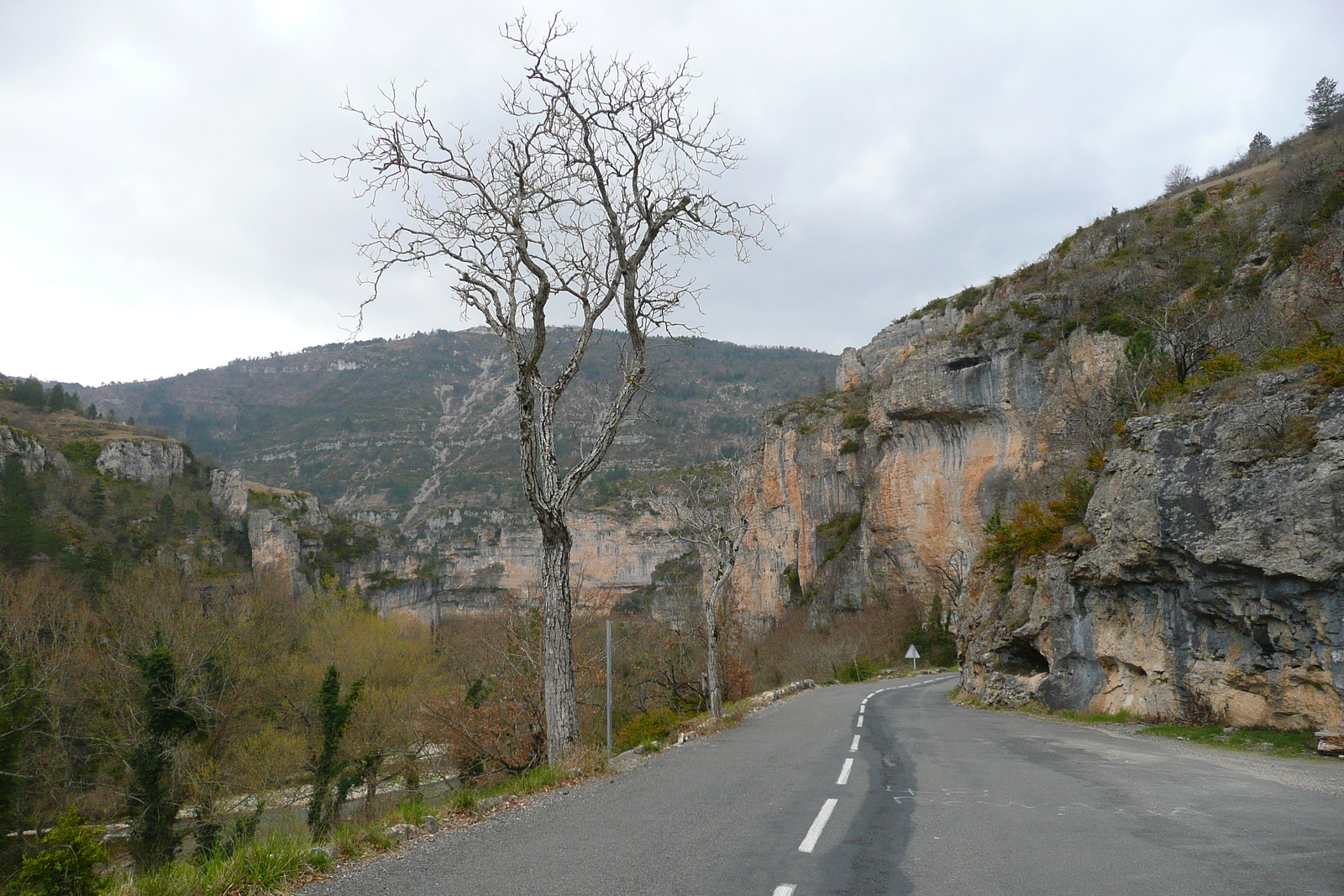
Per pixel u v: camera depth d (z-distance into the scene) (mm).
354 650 41531
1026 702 23203
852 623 68875
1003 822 7449
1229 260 43875
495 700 22469
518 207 13023
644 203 13719
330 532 108000
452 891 5457
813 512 84250
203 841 24438
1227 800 8469
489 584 139500
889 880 5512
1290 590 14031
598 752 12867
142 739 27156
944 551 61031
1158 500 16781
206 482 104375
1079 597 21109
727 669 29688
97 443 88750
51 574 49000
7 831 26703
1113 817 7613
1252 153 87125
